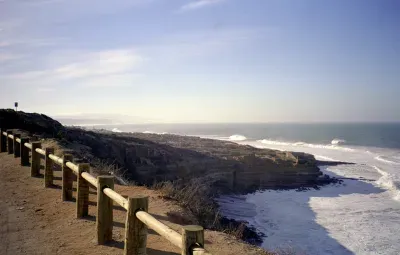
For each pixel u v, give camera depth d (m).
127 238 4.23
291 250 17.97
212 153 43.50
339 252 19.11
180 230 6.39
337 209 28.86
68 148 17.86
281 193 36.81
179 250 5.34
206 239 6.17
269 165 40.28
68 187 8.23
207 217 9.74
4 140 17.75
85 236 5.85
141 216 4.05
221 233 6.80
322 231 23.02
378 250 19.23
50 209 7.55
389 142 107.12
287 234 22.67
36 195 8.81
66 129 29.73
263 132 179.38
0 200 8.41
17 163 13.55
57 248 5.34
